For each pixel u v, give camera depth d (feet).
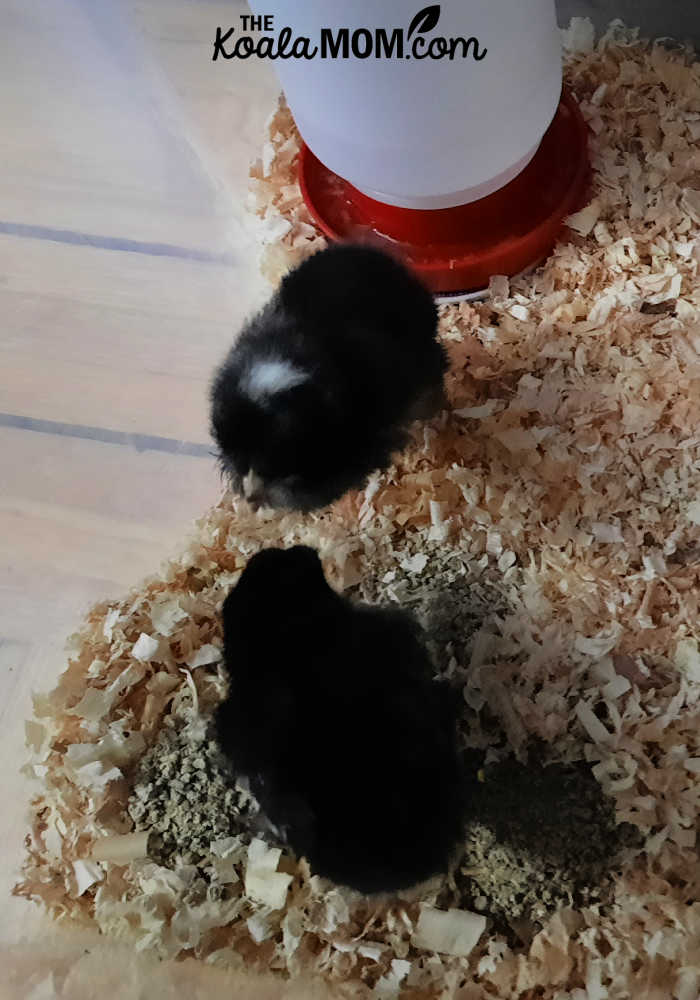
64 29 1.90
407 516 1.47
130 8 1.88
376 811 1.06
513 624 1.39
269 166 1.70
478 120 1.30
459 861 1.28
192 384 1.66
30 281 1.75
